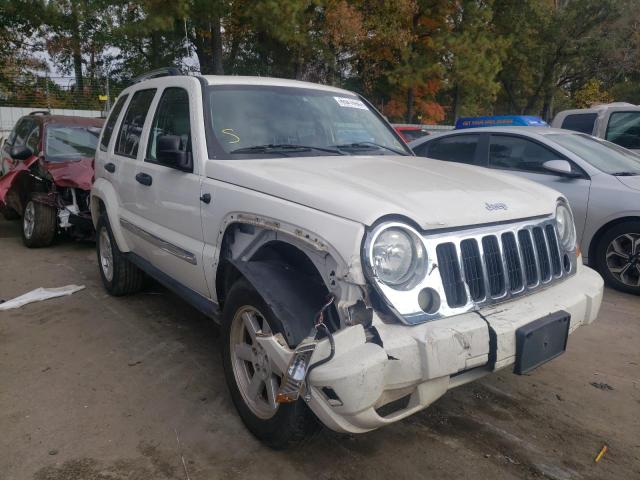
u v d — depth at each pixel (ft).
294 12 55.31
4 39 75.00
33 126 28.76
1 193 25.94
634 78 109.29
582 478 9.39
